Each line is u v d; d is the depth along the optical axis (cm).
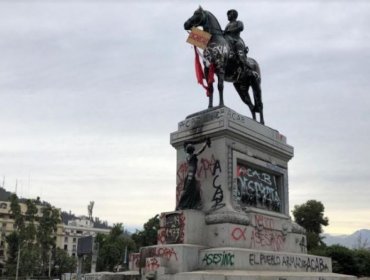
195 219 1188
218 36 1399
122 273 1149
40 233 7812
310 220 5234
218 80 1357
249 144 1355
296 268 1305
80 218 15150
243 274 1012
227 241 1153
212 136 1298
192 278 990
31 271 7356
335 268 3000
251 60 1537
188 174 1267
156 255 1155
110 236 7131
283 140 1512
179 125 1403
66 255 8381
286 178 1507
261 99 1543
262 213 1316
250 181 1347
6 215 10488
